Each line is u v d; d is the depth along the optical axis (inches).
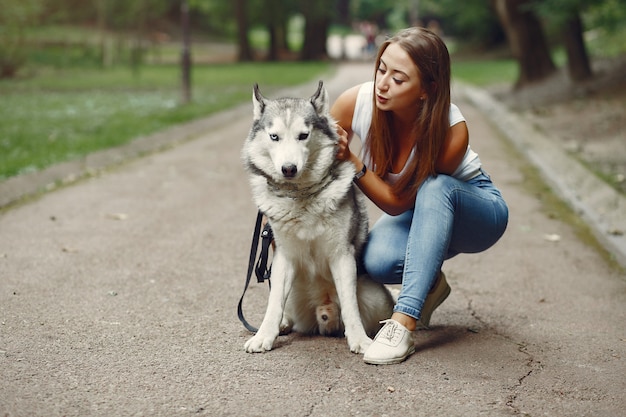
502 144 470.0
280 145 136.3
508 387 130.6
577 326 167.2
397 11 2866.6
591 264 221.5
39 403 120.4
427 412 119.6
